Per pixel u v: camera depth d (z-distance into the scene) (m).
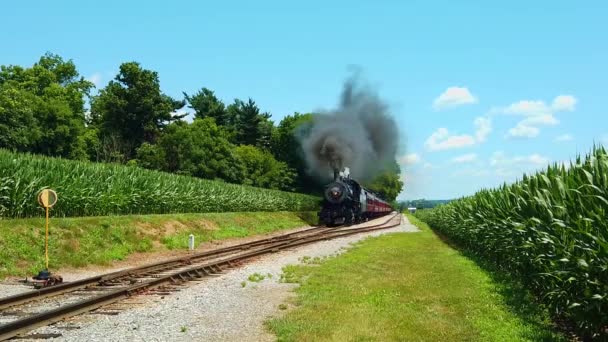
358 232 35.59
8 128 44.19
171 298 11.55
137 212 29.89
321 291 12.62
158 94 68.31
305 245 25.61
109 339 8.03
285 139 82.88
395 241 29.31
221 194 40.84
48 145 48.69
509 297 12.29
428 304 11.25
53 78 70.25
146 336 8.29
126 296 11.45
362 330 8.59
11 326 7.93
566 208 9.59
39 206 21.09
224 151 62.31
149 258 21.27
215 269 16.44
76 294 11.99
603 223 7.89
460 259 21.22
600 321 8.34
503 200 16.92
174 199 33.31
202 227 30.97
